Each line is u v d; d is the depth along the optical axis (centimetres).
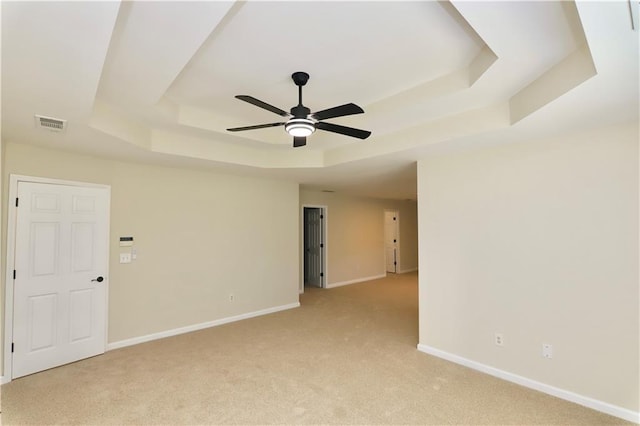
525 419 246
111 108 281
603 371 258
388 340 412
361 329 455
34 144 316
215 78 253
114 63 204
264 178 530
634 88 191
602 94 200
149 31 168
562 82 201
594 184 265
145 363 344
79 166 356
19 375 310
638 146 247
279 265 559
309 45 207
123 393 282
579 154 273
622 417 247
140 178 409
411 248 1006
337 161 409
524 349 299
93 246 367
